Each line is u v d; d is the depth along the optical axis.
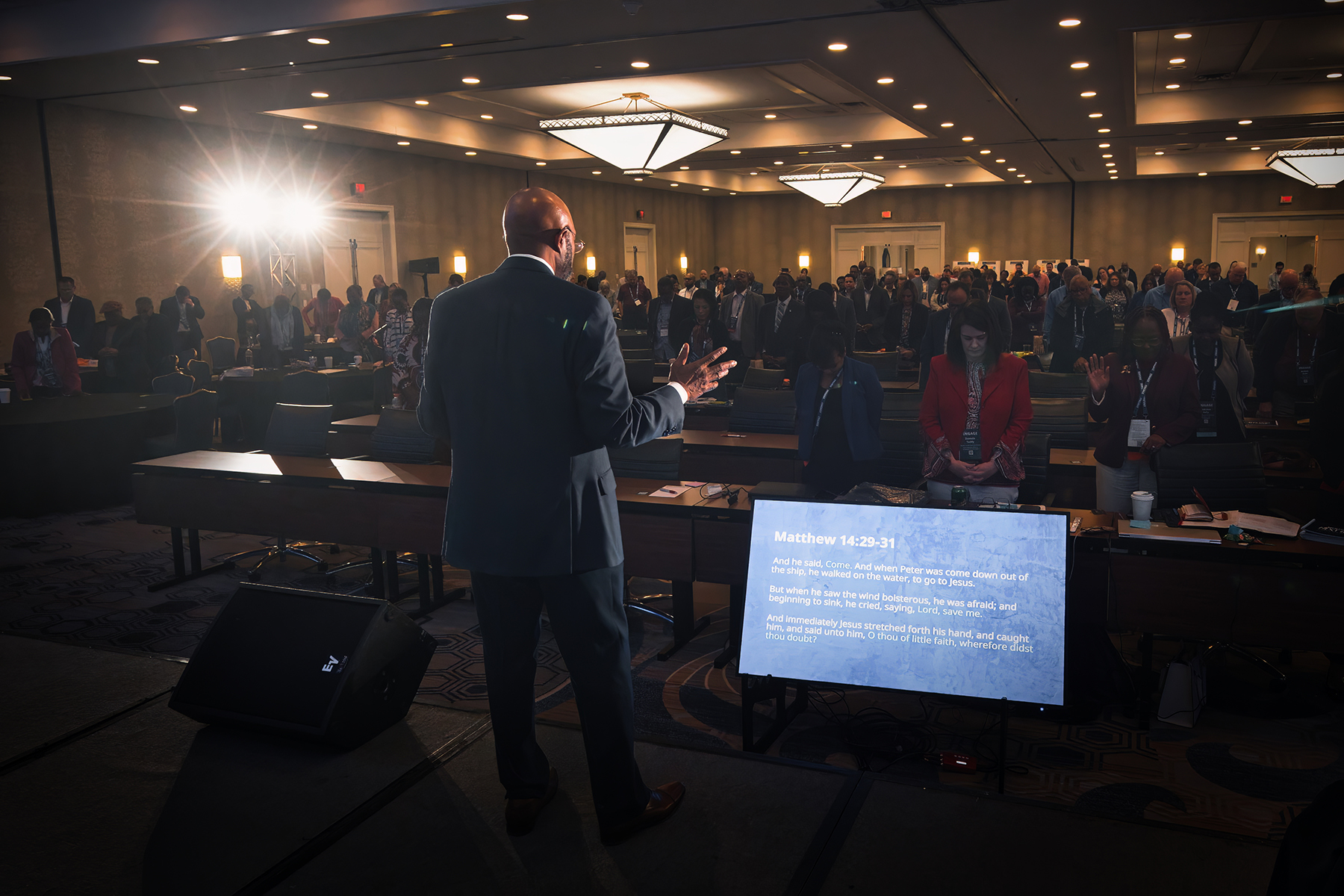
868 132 13.72
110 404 7.80
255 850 2.23
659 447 4.55
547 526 2.05
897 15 6.88
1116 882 2.07
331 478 4.65
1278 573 3.11
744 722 3.01
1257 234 20.20
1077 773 3.08
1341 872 1.31
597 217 19.58
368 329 12.66
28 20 7.56
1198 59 10.33
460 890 2.07
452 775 2.59
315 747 2.75
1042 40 7.70
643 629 4.52
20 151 9.90
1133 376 4.21
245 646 2.87
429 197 15.45
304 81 8.65
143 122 11.16
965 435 3.94
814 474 4.47
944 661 2.69
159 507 5.10
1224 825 2.75
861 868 2.14
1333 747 3.26
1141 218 20.83
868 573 2.78
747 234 24.30
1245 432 4.88
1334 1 6.68
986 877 2.09
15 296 9.95
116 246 10.98
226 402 9.14
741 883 2.08
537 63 8.09
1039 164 16.88
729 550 3.82
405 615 2.94
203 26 7.02
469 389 2.07
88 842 2.27
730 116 13.43
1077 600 3.37
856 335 12.74
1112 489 4.36
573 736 2.80
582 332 2.00
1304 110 11.83
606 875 2.12
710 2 6.41
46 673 3.33
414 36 7.08
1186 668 3.41
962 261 22.33
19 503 6.90
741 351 8.84
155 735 2.84
